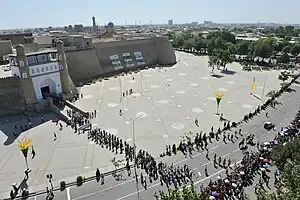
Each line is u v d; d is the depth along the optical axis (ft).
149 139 154.81
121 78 308.60
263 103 214.48
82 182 115.14
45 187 112.16
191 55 492.54
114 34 507.30
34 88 202.08
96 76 315.99
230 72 335.06
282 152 100.94
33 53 201.77
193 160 130.00
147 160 127.95
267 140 148.97
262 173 114.42
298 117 169.07
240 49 422.41
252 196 101.96
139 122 180.55
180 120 183.21
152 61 391.04
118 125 175.52
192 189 72.18
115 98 233.14
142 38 391.65
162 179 115.24
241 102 218.59
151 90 258.37
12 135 161.27
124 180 115.65
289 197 71.61
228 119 183.01
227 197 101.60
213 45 460.14
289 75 301.43
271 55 418.51
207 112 197.88
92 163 129.08
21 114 193.98
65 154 138.21
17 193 108.58
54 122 180.45
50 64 212.23
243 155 133.18
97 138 155.12
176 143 149.69
